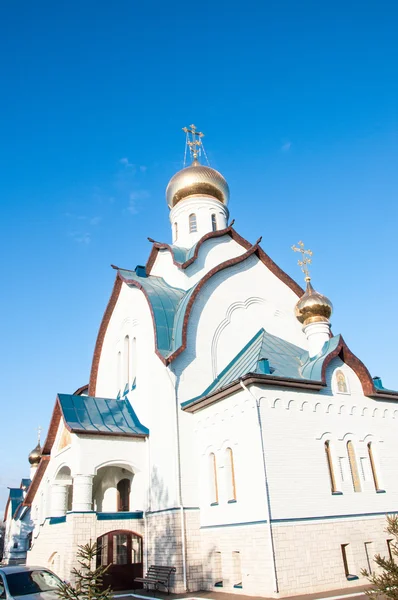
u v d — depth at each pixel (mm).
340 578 15445
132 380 23953
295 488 15883
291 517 15391
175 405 19547
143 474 20609
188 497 18422
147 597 16578
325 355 18625
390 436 19188
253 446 16125
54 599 11586
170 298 23125
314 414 17422
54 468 22312
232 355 22125
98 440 20094
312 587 14773
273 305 24484
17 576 12523
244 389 16812
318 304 20609
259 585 14750
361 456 18016
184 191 29922
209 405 18688
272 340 21500
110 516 19172
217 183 30109
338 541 15969
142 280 25484
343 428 17953
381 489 17984
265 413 16375
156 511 19266
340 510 16500
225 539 16719
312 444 16922
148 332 22734
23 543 44500
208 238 26203
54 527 20312
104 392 27188
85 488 19078
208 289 22734
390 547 17078
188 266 24984
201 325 21750
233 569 16156
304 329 20891
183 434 19250
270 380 16578
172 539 17938
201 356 21156
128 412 22625
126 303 26266
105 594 10594
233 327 22766
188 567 17453
